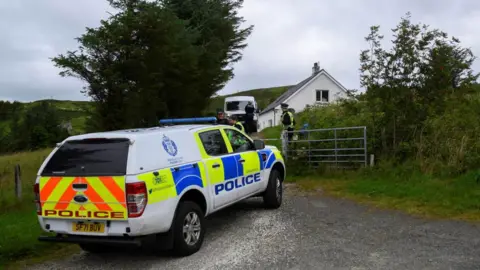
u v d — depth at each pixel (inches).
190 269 211.2
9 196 390.0
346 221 289.3
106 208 204.8
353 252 223.1
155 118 810.8
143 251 247.4
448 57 419.2
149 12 776.3
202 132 268.7
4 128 1851.6
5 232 287.6
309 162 493.7
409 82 431.8
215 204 259.4
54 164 219.8
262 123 1937.7
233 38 1384.1
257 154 316.8
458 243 232.4
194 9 1186.0
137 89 766.5
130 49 757.9
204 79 1056.2
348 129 475.2
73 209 211.2
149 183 207.8
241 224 293.0
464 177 362.9
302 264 208.1
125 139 212.7
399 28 429.7
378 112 455.5
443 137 418.6
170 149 233.1
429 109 428.1
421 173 397.4
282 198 379.6
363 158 461.1
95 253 250.8
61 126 1667.1
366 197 360.2
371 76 445.4
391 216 297.7
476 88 430.3
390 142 454.9
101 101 764.0
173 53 826.2
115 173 204.2
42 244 267.6
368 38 444.1
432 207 313.3
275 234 264.4
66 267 228.5
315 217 304.0
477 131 409.7
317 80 1594.5
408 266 199.9
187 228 233.0
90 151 215.9
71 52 736.3
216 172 262.4
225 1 1395.2
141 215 202.4
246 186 296.4
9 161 653.3
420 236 247.9
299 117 640.4
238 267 209.0
